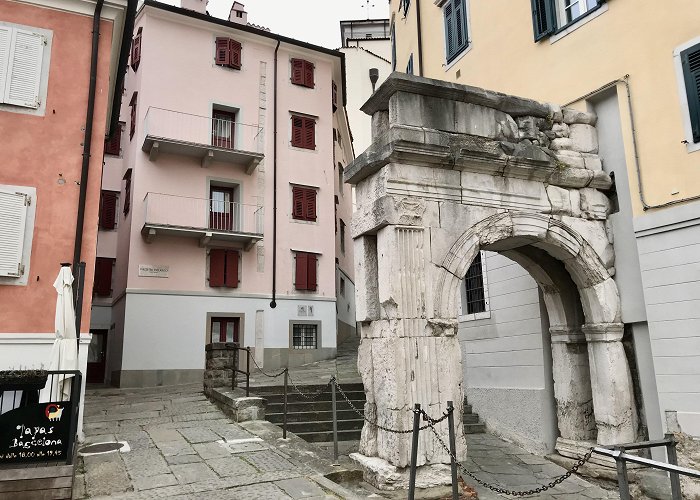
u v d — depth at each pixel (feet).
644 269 24.50
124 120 68.80
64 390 22.72
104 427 28.99
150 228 55.26
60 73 28.84
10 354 25.57
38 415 19.17
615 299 25.63
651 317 24.00
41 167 27.61
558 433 28.12
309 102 69.67
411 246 21.86
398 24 54.29
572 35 29.78
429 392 20.93
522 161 24.38
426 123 23.00
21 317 25.98
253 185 63.26
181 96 61.00
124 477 20.45
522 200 24.71
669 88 24.61
